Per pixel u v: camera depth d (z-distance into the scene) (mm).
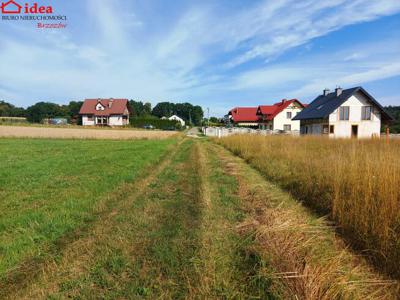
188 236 4031
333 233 4148
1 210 4984
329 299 2572
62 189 6547
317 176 6234
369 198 4094
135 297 2684
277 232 3908
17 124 45062
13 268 3113
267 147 13477
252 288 2842
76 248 3646
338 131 29281
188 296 2713
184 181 7965
